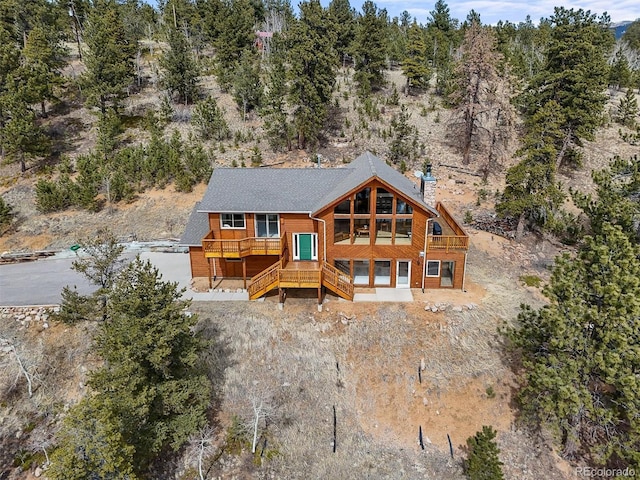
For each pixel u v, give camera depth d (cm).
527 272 3083
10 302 2608
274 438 2023
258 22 8706
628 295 1580
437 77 5988
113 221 3691
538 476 1928
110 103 5188
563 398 1633
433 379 2227
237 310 2556
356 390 2206
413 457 1989
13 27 5916
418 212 2570
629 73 6162
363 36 5622
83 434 1420
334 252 2678
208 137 4809
